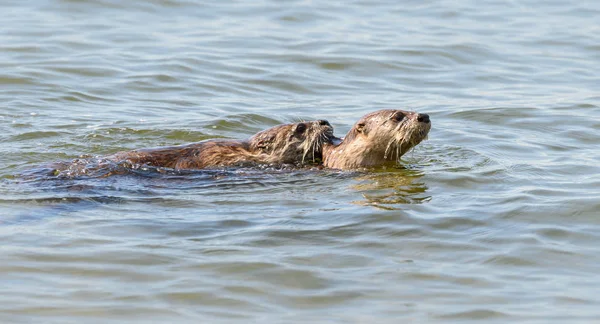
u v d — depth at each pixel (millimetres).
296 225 24984
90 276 21453
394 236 24188
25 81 43250
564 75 47062
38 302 20016
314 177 30625
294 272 21719
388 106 41625
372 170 31547
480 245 23578
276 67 47344
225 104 41594
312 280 21344
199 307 19953
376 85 45375
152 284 21047
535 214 25938
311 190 28859
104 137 36188
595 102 41812
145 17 55781
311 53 49688
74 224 25031
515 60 49719
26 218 25531
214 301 20250
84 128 37188
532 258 22734
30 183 29141
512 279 21531
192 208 26781
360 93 43969
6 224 24906
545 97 42938
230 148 32656
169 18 55938
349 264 22312
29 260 22266
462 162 32500
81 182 29422
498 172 30734
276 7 59000
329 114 40375
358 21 56719
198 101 41969
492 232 24484
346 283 21234
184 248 23188
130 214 26078
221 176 30625
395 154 32125
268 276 21500
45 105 40344
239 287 20938
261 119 39312
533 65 48906
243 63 47688
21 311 19578
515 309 19953
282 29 54375
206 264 22141
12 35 50531
